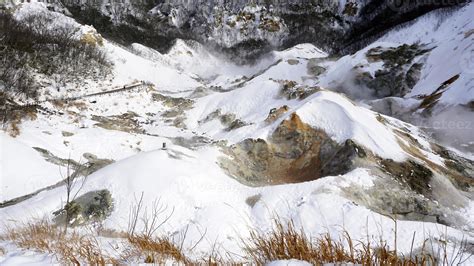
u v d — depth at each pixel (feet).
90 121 126.00
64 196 49.52
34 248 17.76
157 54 299.79
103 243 19.94
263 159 70.74
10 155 73.26
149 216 44.88
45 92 142.82
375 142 67.15
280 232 13.28
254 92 143.23
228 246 35.91
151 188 49.14
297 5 389.80
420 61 167.32
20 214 45.57
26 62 149.07
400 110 127.95
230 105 142.20
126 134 108.99
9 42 154.10
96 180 51.83
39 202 48.98
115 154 97.35
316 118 76.48
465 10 234.58
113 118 140.26
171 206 46.88
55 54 167.53
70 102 139.23
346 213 45.19
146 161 53.93
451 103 113.80
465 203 60.85
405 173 62.18
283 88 139.33
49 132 99.35
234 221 44.78
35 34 173.78
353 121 71.67
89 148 96.32
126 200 47.62
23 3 237.45
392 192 56.65
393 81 166.71
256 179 65.98
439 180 62.49
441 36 225.15
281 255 12.11
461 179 69.56
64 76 159.22
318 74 212.02
